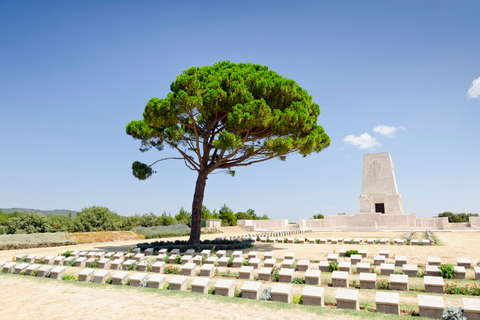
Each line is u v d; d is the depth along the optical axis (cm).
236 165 2402
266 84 2094
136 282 1159
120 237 3406
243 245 2312
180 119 2142
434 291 1022
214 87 2059
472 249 1998
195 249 2159
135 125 2302
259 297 965
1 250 2369
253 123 1945
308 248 2272
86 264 1652
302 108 2111
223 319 774
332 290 1073
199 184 2420
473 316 731
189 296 985
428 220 4562
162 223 5359
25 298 989
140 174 2409
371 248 2186
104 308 870
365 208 5119
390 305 815
